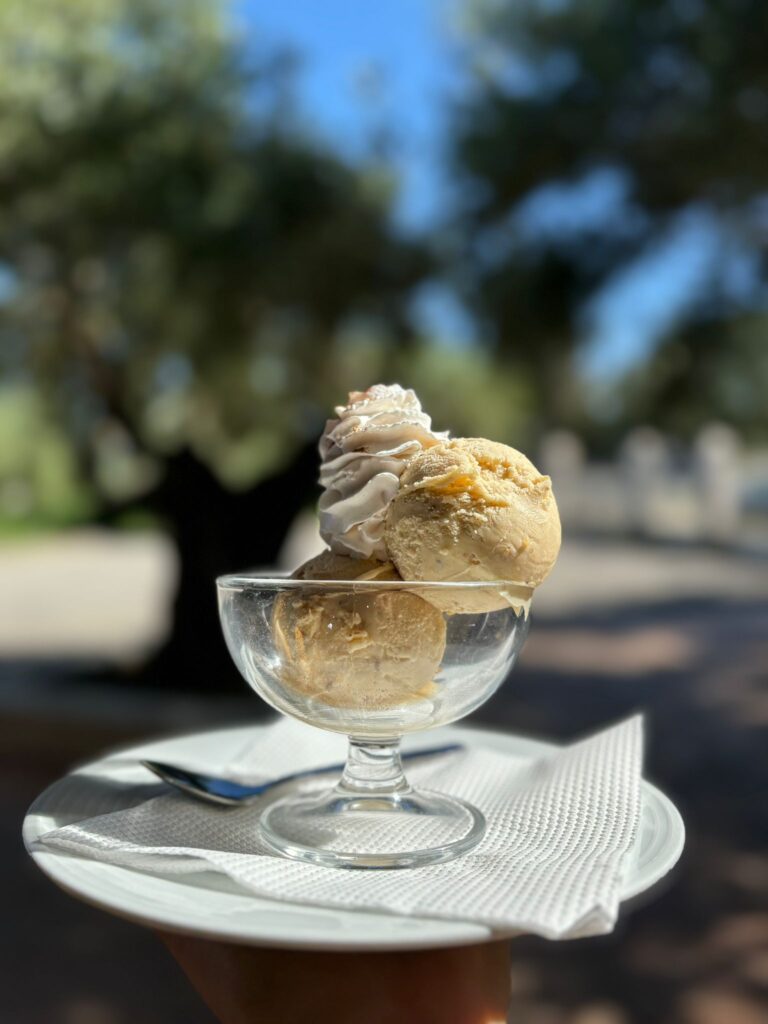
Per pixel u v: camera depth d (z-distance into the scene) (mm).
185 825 282
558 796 294
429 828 278
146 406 1975
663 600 2143
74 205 1540
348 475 329
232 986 270
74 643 1727
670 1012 616
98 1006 644
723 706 1298
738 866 812
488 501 284
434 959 264
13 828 963
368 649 271
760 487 3514
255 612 278
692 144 1518
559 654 1631
